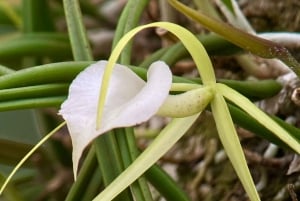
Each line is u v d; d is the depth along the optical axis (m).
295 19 0.39
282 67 0.35
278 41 0.36
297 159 0.33
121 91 0.24
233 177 0.37
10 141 0.36
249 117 0.29
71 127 0.23
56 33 0.40
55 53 0.39
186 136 0.40
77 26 0.31
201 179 0.38
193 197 0.38
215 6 0.40
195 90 0.25
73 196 0.32
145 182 0.28
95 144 0.29
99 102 0.22
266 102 0.36
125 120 0.23
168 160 0.39
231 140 0.25
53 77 0.28
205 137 0.39
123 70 0.24
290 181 0.34
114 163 0.29
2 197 0.36
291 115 0.35
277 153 0.35
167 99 0.24
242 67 0.37
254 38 0.26
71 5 0.31
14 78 0.28
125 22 0.31
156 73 0.24
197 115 0.26
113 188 0.25
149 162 0.25
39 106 0.28
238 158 0.25
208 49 0.33
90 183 0.33
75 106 0.24
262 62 0.36
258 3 0.40
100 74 0.25
